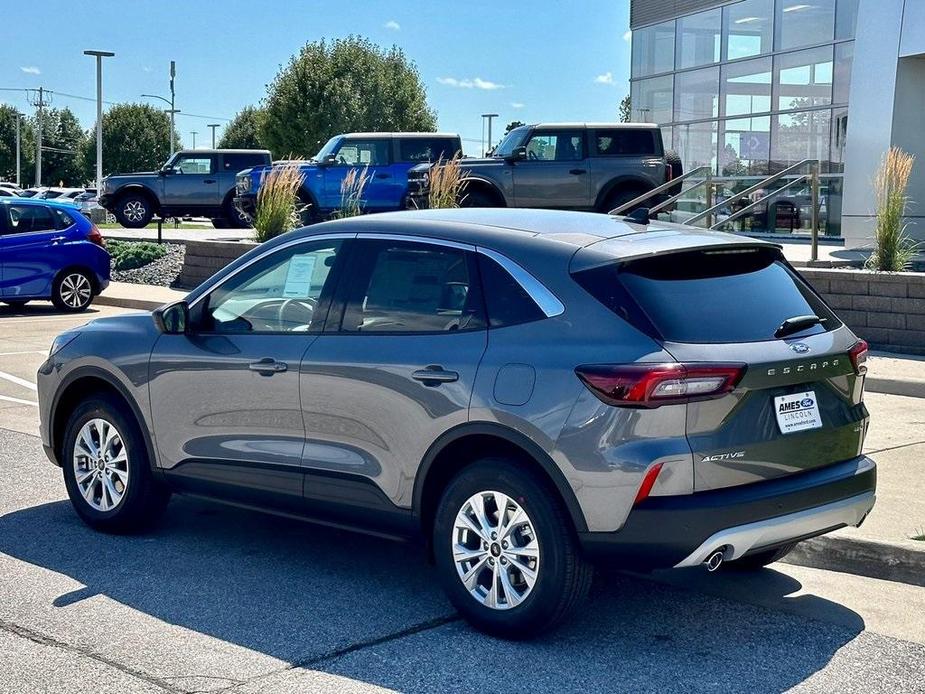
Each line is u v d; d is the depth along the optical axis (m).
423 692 4.49
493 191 20.77
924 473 7.62
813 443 5.04
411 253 5.52
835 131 23.38
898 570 5.92
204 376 6.07
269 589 5.73
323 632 5.14
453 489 5.12
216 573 5.98
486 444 5.14
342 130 59.72
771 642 5.08
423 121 63.41
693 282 5.05
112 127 96.38
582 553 4.85
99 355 6.53
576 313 4.91
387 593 5.70
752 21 25.66
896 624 5.33
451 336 5.22
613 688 4.55
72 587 5.73
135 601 5.53
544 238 5.21
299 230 6.04
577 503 4.73
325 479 5.61
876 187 13.92
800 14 24.20
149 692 4.45
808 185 18.86
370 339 5.48
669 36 28.61
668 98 28.77
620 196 21.05
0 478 8.05
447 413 5.09
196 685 4.52
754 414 4.81
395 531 5.44
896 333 12.34
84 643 4.97
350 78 60.12
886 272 12.48
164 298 18.94
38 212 17.91
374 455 5.42
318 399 5.59
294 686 4.53
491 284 5.19
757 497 4.76
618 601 5.61
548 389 4.81
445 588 5.21
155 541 6.55
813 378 5.05
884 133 20.42
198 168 29.48
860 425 5.34
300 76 60.22
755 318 5.04
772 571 6.12
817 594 5.74
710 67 27.12
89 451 6.68
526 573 4.93
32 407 10.81
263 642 5.01
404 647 4.96
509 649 4.95
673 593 5.74
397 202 22.38
